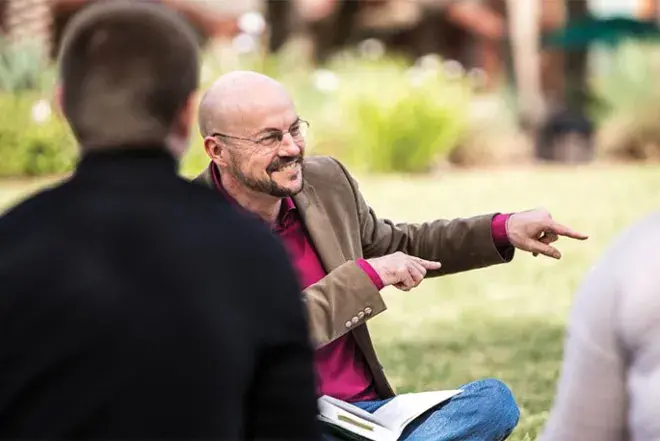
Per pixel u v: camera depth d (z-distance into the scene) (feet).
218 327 6.98
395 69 77.71
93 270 6.94
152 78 7.27
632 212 51.90
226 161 12.61
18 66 66.59
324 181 13.24
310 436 7.39
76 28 7.39
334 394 12.75
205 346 6.94
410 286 12.19
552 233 13.35
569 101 88.94
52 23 100.63
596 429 7.66
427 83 75.77
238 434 7.20
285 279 7.33
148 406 6.87
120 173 7.23
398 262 12.15
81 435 6.84
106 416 6.84
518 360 24.88
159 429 6.88
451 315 30.66
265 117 12.43
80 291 6.88
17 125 64.59
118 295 6.89
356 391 12.88
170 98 7.32
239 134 12.46
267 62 75.00
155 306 6.91
